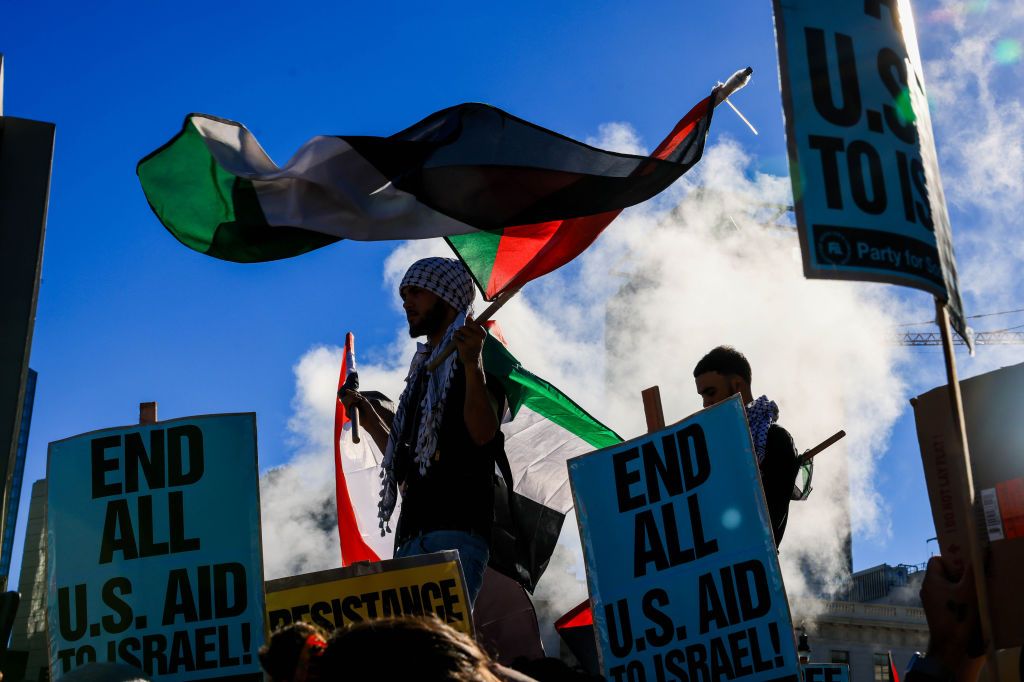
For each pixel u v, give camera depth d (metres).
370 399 5.10
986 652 2.71
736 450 3.77
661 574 3.81
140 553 3.93
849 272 2.81
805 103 2.95
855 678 44.81
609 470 3.99
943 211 3.11
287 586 3.96
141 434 4.06
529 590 5.86
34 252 3.76
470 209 4.16
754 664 3.58
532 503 6.03
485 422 4.10
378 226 4.21
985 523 3.00
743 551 3.69
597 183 4.14
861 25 3.09
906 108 3.08
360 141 4.27
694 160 4.02
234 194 4.34
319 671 1.64
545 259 4.23
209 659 3.79
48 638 3.92
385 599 3.89
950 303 2.98
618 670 3.81
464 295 4.44
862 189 2.91
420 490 4.25
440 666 1.60
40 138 3.88
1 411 3.57
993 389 3.12
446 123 4.27
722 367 4.69
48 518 4.02
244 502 3.94
